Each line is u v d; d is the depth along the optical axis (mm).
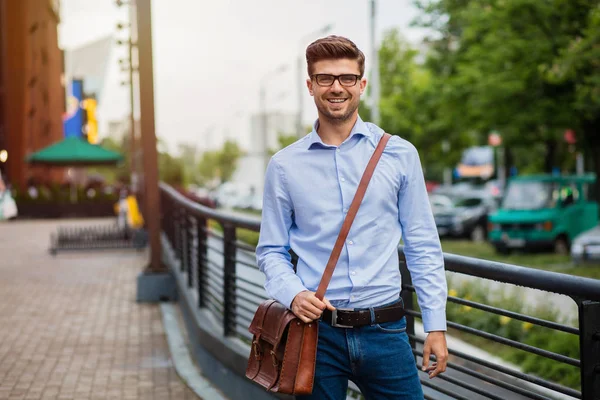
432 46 25547
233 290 6227
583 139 21781
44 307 10047
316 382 2824
